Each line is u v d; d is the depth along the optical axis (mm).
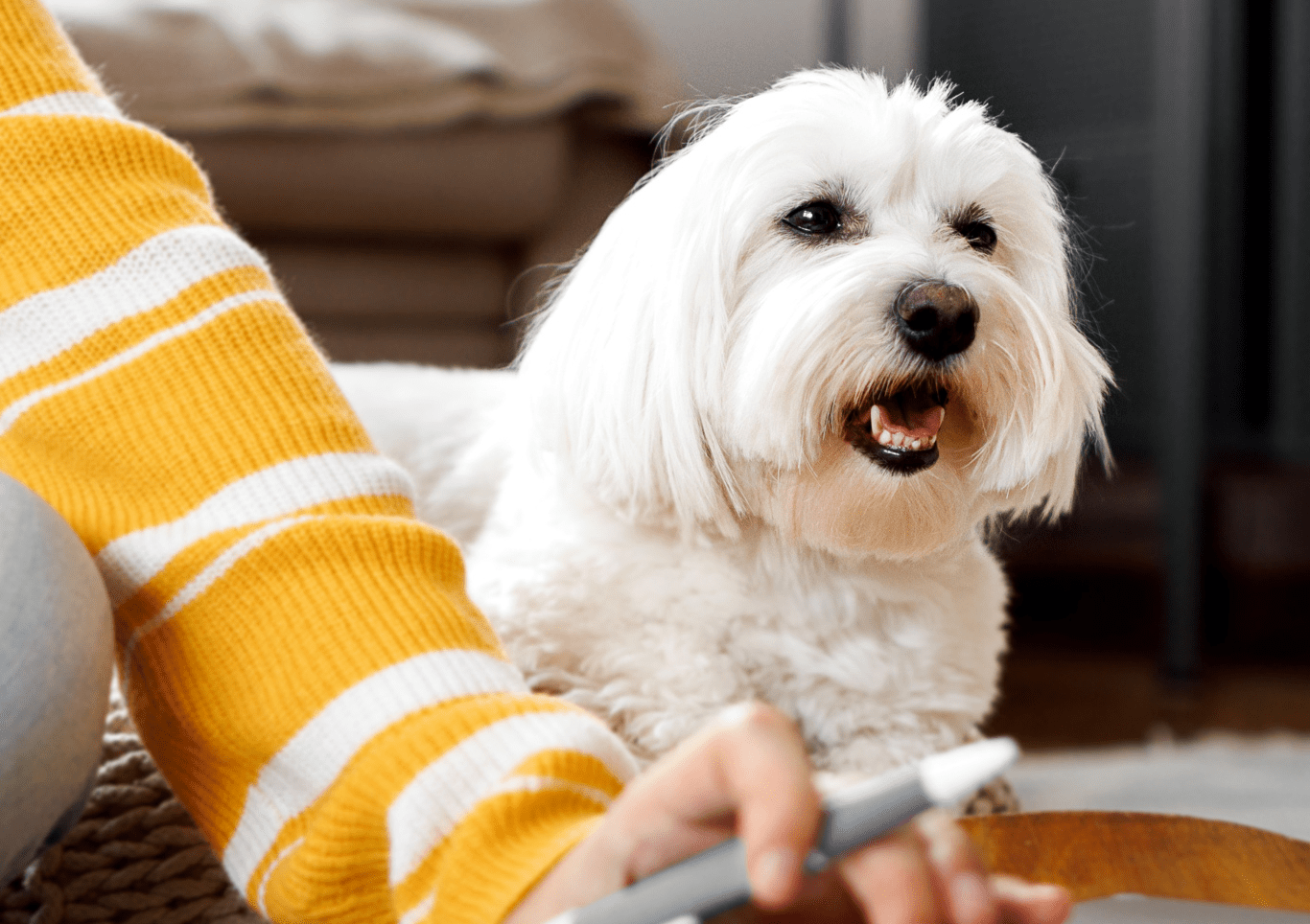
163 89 1979
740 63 3023
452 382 1318
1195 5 2277
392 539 535
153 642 536
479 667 508
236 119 1995
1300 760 1821
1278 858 538
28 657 459
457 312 2152
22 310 580
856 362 923
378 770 470
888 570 1009
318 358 621
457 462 1210
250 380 575
